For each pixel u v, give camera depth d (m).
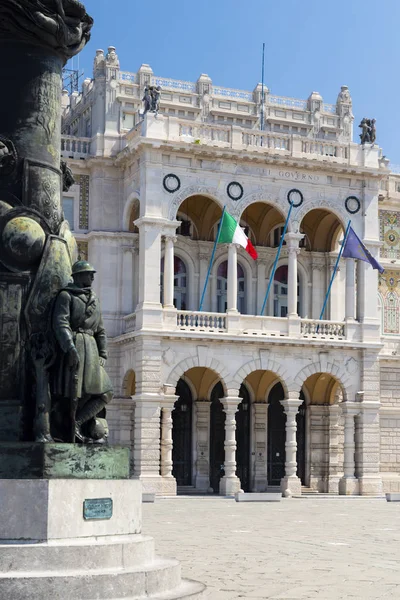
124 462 16.67
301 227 76.94
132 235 70.50
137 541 15.90
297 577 22.47
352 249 69.69
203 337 66.75
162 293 71.31
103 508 15.60
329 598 19.22
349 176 73.06
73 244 17.86
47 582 14.20
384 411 75.94
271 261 75.62
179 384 72.38
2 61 17.25
